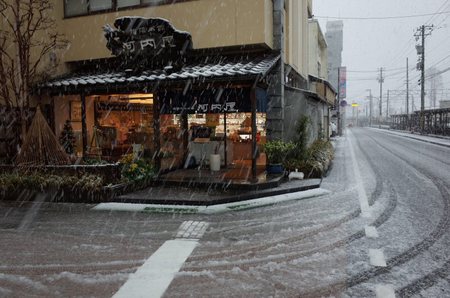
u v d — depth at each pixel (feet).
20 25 37.81
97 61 47.24
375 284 14.97
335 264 17.06
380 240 20.30
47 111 44.14
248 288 14.75
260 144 44.09
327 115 96.94
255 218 25.11
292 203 29.50
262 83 39.68
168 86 36.55
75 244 20.22
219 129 44.68
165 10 42.73
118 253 18.80
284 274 16.03
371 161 58.59
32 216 26.35
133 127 50.44
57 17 46.50
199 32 41.47
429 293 14.16
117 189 30.60
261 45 40.50
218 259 17.84
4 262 17.78
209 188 33.42
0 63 37.11
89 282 15.48
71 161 35.94
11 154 39.29
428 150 77.10
